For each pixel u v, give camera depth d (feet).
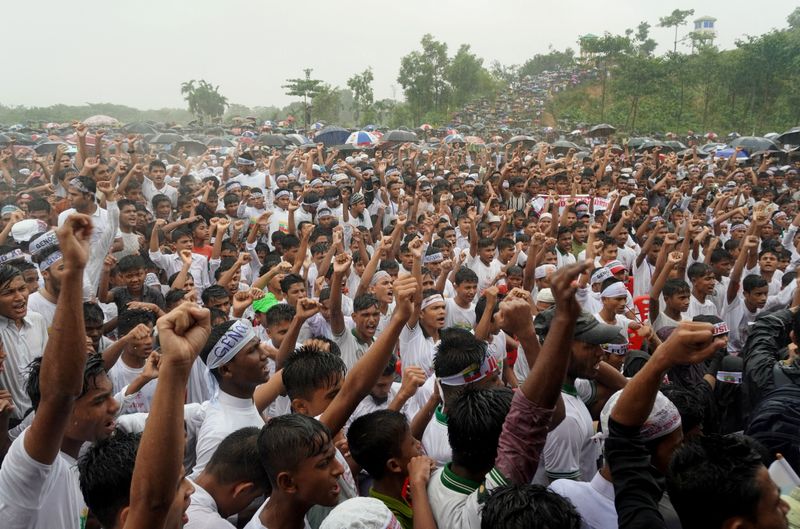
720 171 62.75
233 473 10.23
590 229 26.40
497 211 41.16
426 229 28.43
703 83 155.94
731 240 33.14
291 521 9.10
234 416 12.53
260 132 112.88
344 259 17.58
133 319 17.07
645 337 18.76
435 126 177.88
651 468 7.75
